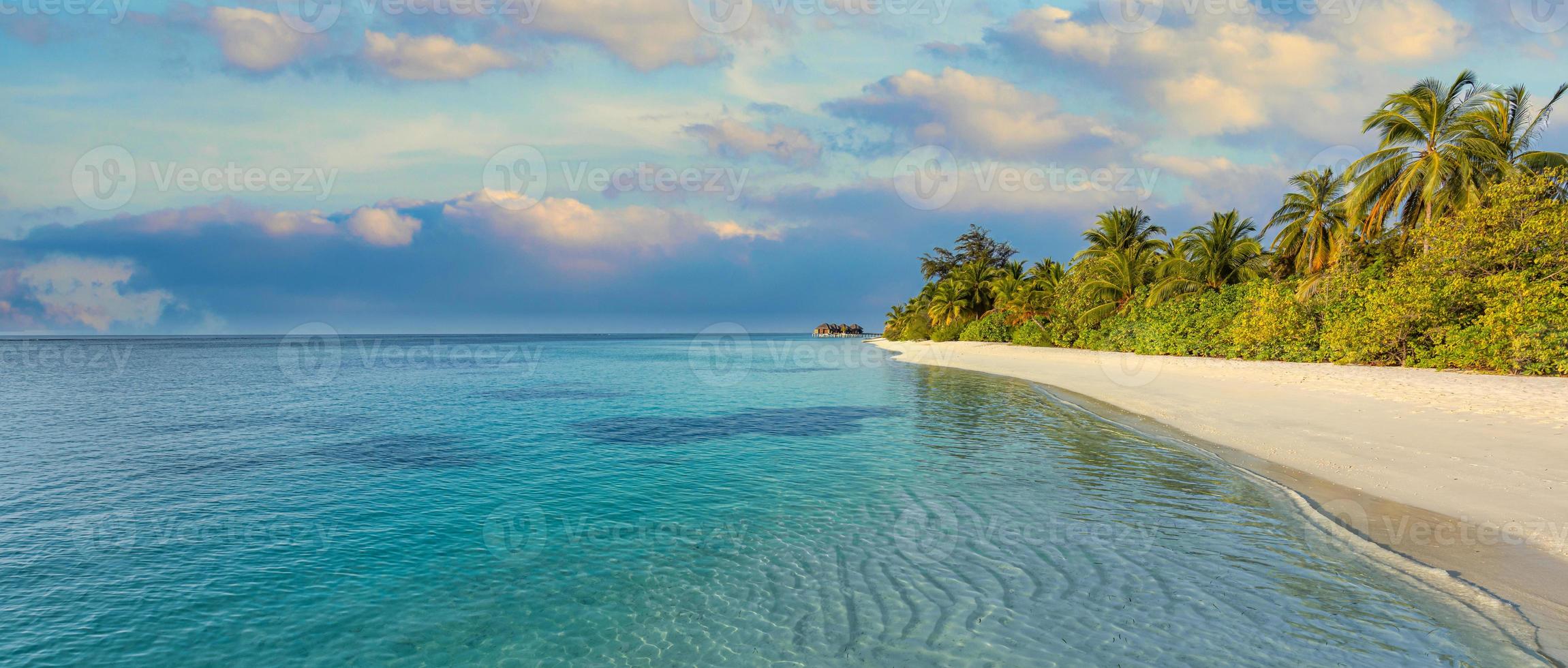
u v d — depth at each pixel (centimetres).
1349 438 1246
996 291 6675
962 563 762
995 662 551
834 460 1320
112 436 1661
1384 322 2370
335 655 591
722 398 2462
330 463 1331
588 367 4781
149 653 595
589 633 623
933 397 2420
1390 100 2867
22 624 643
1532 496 852
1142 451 1332
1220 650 559
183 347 11562
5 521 950
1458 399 1510
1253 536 814
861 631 611
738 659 571
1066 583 701
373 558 812
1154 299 4050
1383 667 527
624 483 1155
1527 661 521
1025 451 1375
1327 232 3522
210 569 777
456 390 2873
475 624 644
